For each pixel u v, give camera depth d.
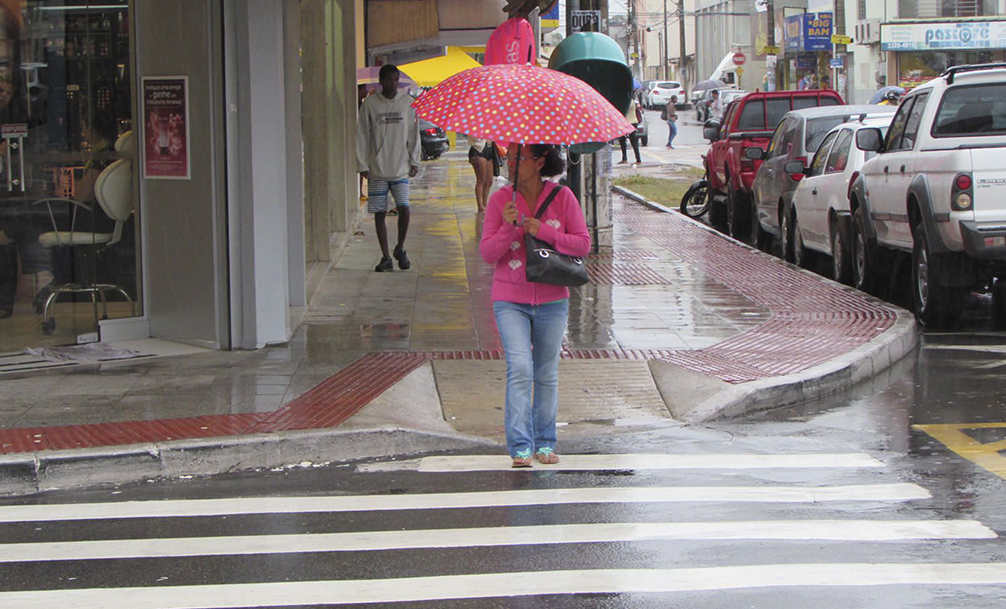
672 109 45.91
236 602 4.66
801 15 60.19
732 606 4.56
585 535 5.48
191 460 6.70
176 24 9.47
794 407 8.33
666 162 38.47
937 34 48.41
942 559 5.09
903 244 11.88
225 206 9.50
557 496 6.15
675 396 8.38
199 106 9.47
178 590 4.81
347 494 6.26
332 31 15.36
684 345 9.77
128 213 9.95
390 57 24.17
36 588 4.86
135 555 5.26
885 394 8.66
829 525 5.59
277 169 9.66
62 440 6.83
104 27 9.70
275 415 7.47
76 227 9.77
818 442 7.31
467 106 6.06
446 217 20.31
